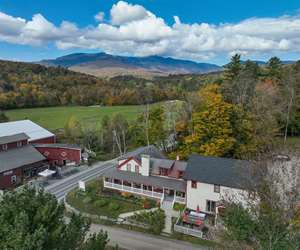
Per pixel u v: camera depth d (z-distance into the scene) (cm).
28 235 857
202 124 3612
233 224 1280
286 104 4844
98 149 5462
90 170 4269
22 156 3962
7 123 5028
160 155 3744
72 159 4509
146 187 3120
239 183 2206
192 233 2383
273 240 1163
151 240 2314
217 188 2602
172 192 3062
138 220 2580
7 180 3544
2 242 895
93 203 2986
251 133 3766
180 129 4406
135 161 3294
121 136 5650
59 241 1011
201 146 3538
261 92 4791
